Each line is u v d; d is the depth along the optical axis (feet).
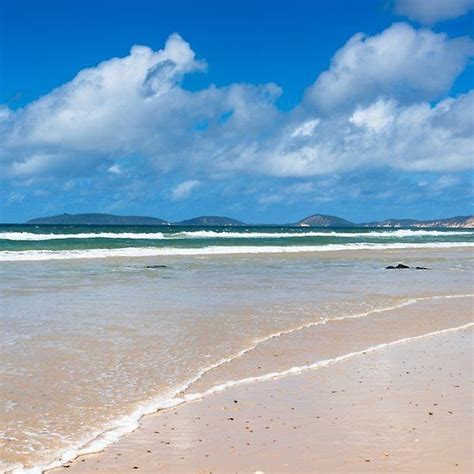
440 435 20.16
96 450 19.03
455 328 41.29
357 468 17.56
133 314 44.78
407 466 17.66
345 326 41.14
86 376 27.32
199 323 41.29
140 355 31.58
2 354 31.32
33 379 26.68
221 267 89.04
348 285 66.54
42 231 262.67
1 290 58.03
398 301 54.03
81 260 97.96
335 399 24.38
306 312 46.73
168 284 65.31
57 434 20.34
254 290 60.54
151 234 192.44
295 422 21.53
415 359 31.71
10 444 19.43
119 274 76.33
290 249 134.62
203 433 20.48
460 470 17.39
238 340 35.83
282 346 34.47
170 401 23.94
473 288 65.82
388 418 21.93
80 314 44.50
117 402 23.71
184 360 30.71
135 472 17.46
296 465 17.80
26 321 41.24
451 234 302.04
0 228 309.01
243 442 19.65
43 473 17.44
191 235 197.06
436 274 82.33
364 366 30.04
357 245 161.38
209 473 17.35
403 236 254.68
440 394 25.13
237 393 25.22
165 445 19.44
